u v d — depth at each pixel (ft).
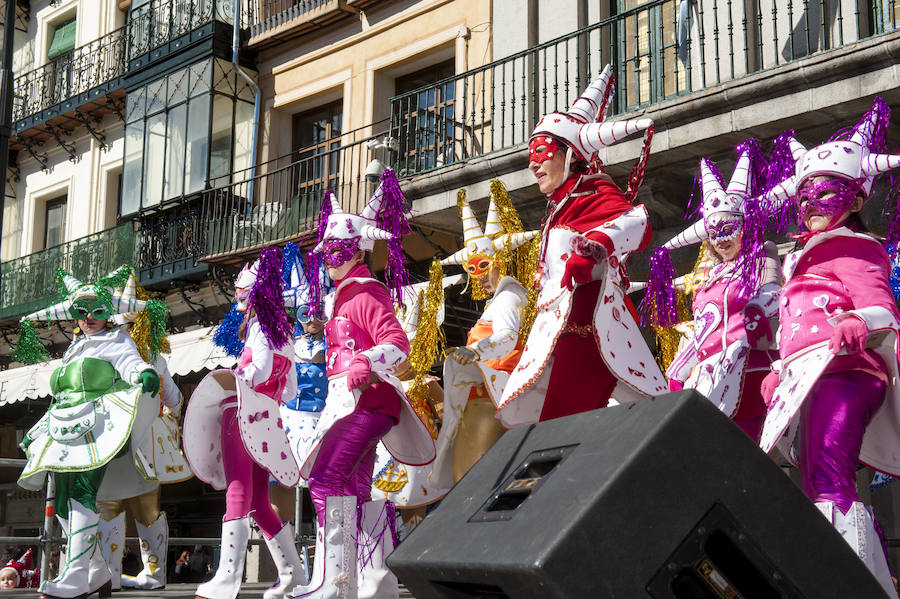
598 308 12.35
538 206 36.63
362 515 15.88
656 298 17.85
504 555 6.82
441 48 50.62
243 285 18.95
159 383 19.61
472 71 41.45
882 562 10.77
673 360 17.67
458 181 37.99
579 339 12.71
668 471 6.73
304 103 58.44
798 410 11.98
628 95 39.91
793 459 13.71
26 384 41.96
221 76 59.31
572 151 13.35
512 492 7.66
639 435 6.89
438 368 21.93
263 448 16.28
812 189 12.45
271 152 59.00
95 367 19.60
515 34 44.96
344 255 15.80
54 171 73.61
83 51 72.59
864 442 11.89
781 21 35.06
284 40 58.65
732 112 30.55
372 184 45.03
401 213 16.57
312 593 14.37
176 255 58.80
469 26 48.96
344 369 15.21
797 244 15.28
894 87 27.63
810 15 34.30
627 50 40.29
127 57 67.41
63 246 67.36
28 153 75.72
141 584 22.76
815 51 34.04
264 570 36.88
